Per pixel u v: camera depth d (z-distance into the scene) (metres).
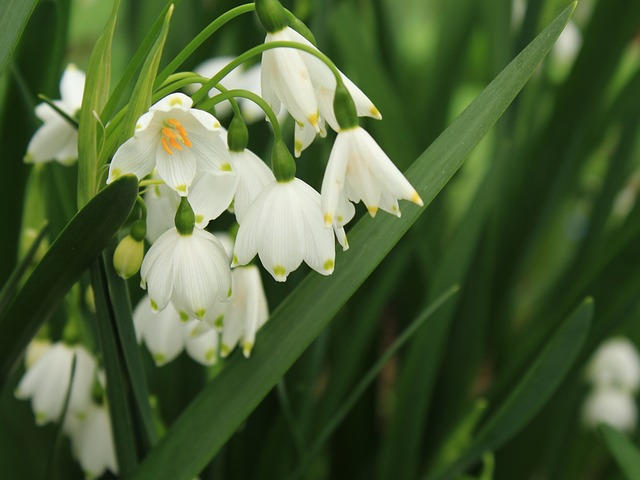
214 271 0.42
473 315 0.62
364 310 0.56
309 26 0.54
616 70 0.59
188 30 0.56
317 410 0.57
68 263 0.42
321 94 0.41
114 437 0.46
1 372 0.45
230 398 0.45
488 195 0.53
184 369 0.53
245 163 0.42
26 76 0.50
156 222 0.44
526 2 0.57
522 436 0.63
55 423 0.51
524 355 0.59
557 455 0.65
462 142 0.43
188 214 0.41
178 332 0.46
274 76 0.41
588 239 0.67
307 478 0.60
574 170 0.67
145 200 0.45
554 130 0.61
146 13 0.56
